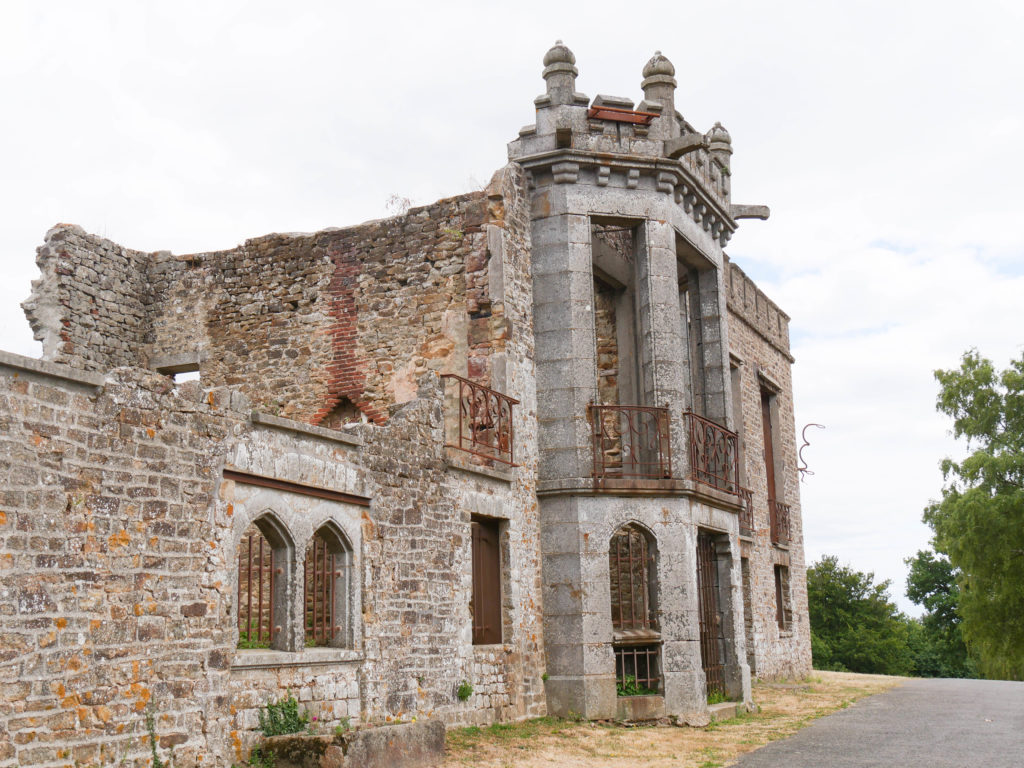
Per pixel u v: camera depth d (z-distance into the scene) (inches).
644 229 555.5
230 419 327.0
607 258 605.6
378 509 392.8
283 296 578.2
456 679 430.0
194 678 300.8
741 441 803.4
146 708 284.7
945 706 602.9
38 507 261.3
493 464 490.0
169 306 603.5
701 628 555.2
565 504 518.0
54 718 258.7
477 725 442.0
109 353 579.8
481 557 478.6
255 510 333.7
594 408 526.3
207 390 320.8
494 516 478.9
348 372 551.5
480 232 528.1
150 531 293.4
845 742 439.8
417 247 547.5
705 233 616.4
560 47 551.8
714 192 619.5
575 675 500.1
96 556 276.1
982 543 1204.5
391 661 389.1
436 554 426.0
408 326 541.3
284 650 344.5
